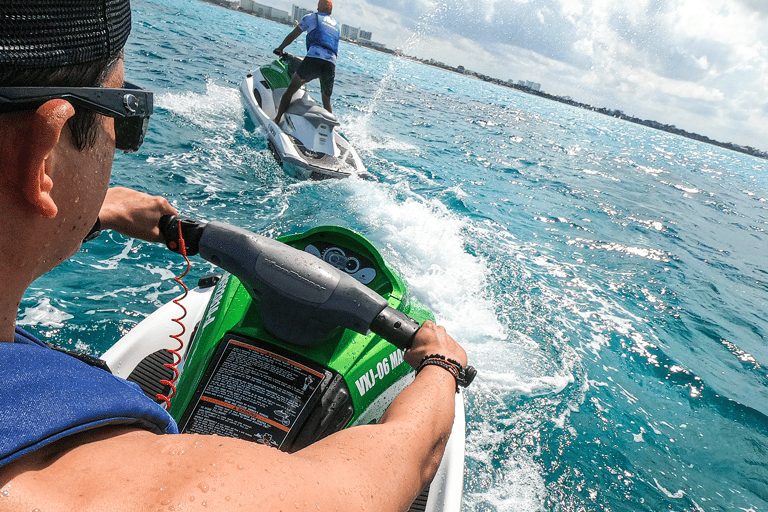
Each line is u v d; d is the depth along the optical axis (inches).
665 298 201.6
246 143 253.1
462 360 33.2
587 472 100.4
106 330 109.0
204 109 291.1
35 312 109.3
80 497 10.9
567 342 147.2
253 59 575.2
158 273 133.8
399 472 18.0
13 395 11.4
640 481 101.9
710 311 201.0
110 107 14.6
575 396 122.8
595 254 235.3
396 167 298.0
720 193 584.4
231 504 11.9
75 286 121.4
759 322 201.2
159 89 313.6
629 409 124.5
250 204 189.9
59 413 11.7
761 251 329.4
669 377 144.6
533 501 90.8
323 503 13.9
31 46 11.5
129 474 12.0
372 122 434.0
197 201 182.4
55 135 11.4
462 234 207.8
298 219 184.2
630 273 220.5
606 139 979.9
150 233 49.1
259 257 55.6
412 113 557.0
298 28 273.0
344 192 221.5
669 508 97.0
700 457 114.1
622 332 162.7
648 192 447.2
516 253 206.7
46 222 13.3
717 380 148.6
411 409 23.5
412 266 165.5
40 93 12.0
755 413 135.2
